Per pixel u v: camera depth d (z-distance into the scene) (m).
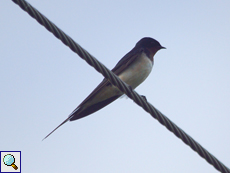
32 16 8.08
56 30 8.39
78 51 8.79
